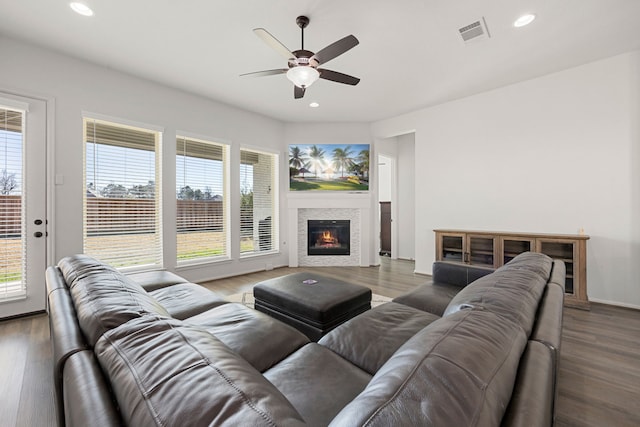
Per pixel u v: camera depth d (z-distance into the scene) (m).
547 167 3.58
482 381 0.54
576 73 3.36
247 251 4.87
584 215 3.34
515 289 1.15
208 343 0.69
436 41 2.82
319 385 1.11
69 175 3.05
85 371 0.67
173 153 3.88
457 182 4.36
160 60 3.15
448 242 4.20
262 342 1.47
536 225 3.67
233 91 3.99
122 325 0.80
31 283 2.84
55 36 2.71
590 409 1.60
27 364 2.01
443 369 0.55
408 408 0.47
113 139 3.40
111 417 0.53
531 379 0.62
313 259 5.51
